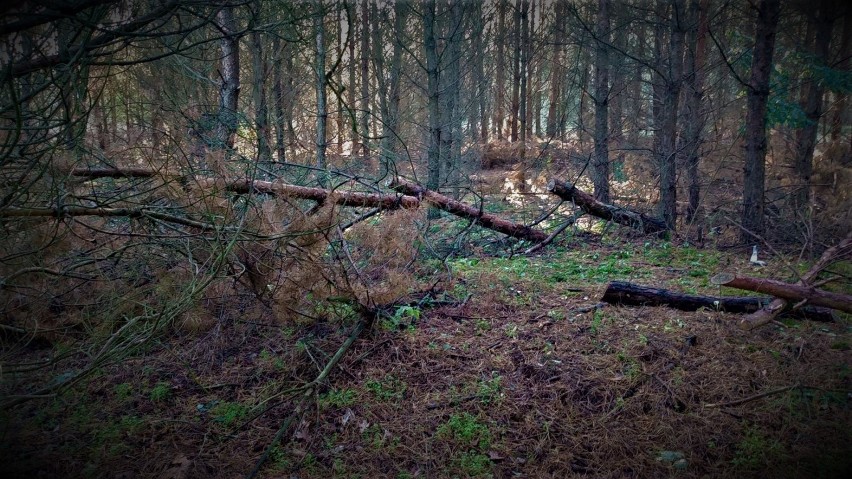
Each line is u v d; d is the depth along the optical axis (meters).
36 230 3.81
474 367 3.92
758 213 7.30
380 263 4.79
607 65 9.91
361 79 16.73
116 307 3.91
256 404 3.64
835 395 3.36
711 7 10.58
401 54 14.62
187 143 4.75
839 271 5.33
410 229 4.83
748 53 9.53
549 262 6.70
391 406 3.56
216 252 4.08
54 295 4.27
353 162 9.89
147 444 3.25
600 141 10.12
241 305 4.84
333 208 4.21
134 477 2.93
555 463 3.06
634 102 14.80
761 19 6.90
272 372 3.98
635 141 14.34
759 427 3.19
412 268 5.70
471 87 17.58
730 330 4.22
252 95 9.82
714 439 3.13
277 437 3.24
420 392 3.69
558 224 9.02
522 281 5.61
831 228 7.38
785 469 2.84
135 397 3.69
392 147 12.15
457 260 6.73
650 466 2.99
